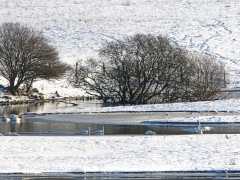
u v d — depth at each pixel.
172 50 137.50
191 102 130.62
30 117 111.19
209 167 61.47
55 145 74.00
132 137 79.50
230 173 60.25
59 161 65.06
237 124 95.75
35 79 172.75
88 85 149.50
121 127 93.62
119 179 58.09
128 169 60.94
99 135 83.12
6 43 164.00
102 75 140.62
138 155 67.75
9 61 163.75
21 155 68.31
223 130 88.19
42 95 167.00
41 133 86.38
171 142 75.25
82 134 84.94
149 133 84.00
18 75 166.12
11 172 59.91
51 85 181.00
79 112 118.56
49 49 166.50
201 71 140.00
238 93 161.75
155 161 64.69
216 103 126.56
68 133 86.25
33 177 58.72
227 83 173.00
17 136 81.50
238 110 116.19
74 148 72.19
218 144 73.50
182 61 137.00
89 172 60.16
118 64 139.00
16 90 165.25
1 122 102.50
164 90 143.50
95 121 102.81
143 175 59.44
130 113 116.56
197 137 78.94
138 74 136.50
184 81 137.12
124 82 138.38
